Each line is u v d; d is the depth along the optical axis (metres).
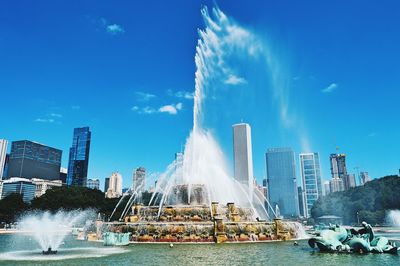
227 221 40.78
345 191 171.12
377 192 147.50
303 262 22.31
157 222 39.09
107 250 29.78
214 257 24.73
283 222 43.44
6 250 32.66
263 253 27.12
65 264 21.98
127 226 39.28
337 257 24.91
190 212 42.56
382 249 27.48
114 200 138.50
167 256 25.36
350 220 157.25
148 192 99.38
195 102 54.41
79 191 137.88
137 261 22.89
